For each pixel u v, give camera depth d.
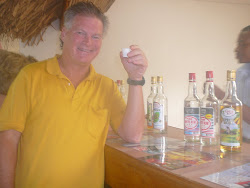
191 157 0.81
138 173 0.79
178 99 3.11
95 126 0.98
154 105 1.27
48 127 0.90
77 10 0.94
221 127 0.86
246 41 1.29
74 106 0.94
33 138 0.90
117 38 2.84
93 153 0.97
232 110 0.82
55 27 2.63
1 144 0.87
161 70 3.03
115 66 2.83
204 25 3.20
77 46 0.93
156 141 1.12
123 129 1.10
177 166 0.71
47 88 0.93
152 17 2.97
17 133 0.90
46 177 0.88
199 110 1.05
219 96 1.42
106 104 1.05
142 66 1.01
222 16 3.26
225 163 0.73
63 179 0.90
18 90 0.90
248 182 0.57
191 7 3.14
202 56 3.20
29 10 2.00
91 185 0.95
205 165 0.71
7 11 1.98
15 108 0.88
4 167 0.85
